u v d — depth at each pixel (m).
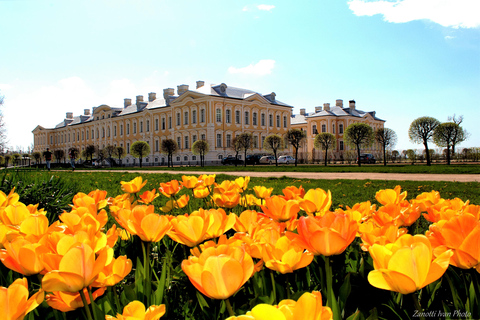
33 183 4.03
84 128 62.22
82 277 0.73
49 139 71.31
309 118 56.22
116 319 0.78
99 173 15.83
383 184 9.10
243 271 0.72
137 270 1.27
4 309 0.65
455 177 12.72
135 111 51.72
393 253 0.69
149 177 12.27
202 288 0.67
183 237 1.00
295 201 1.27
